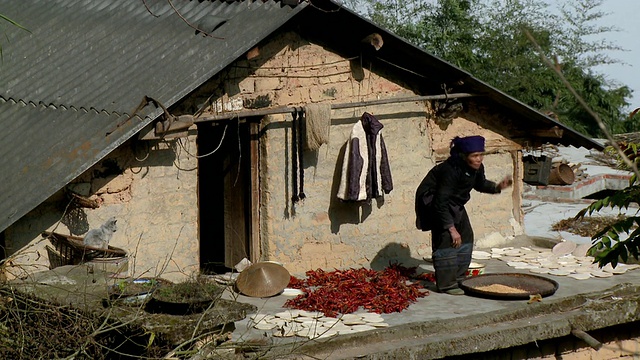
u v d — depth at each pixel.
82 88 10.26
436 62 11.77
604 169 18.81
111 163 10.01
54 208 9.68
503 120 12.94
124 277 8.66
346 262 11.78
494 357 9.20
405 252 12.20
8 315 7.49
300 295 10.26
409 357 8.36
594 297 10.09
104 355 7.22
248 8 11.47
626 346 10.17
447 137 12.51
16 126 9.82
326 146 11.54
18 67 10.69
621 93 23.59
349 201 11.43
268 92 11.12
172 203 10.52
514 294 10.09
